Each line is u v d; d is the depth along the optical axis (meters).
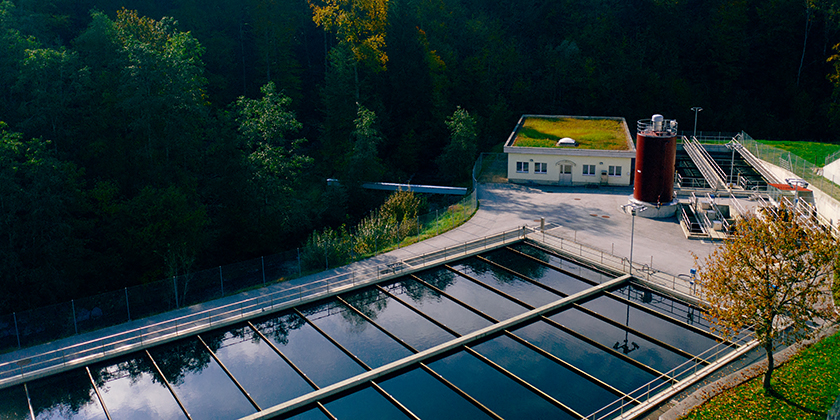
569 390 25.78
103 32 48.44
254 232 48.81
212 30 76.38
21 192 38.19
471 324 32.16
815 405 22.27
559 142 55.66
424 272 39.12
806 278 22.52
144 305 34.22
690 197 49.28
